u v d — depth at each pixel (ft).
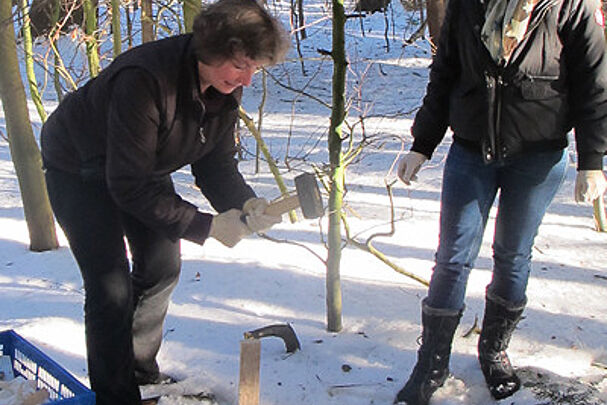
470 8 8.04
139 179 7.06
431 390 8.98
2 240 15.16
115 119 6.91
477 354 10.13
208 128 7.59
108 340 8.02
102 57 16.42
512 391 9.20
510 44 7.77
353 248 14.14
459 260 8.59
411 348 10.38
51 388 8.38
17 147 13.91
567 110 8.10
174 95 7.00
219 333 10.84
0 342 9.07
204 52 6.58
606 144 7.98
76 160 7.80
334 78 9.67
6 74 13.51
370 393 9.32
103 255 7.87
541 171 8.24
